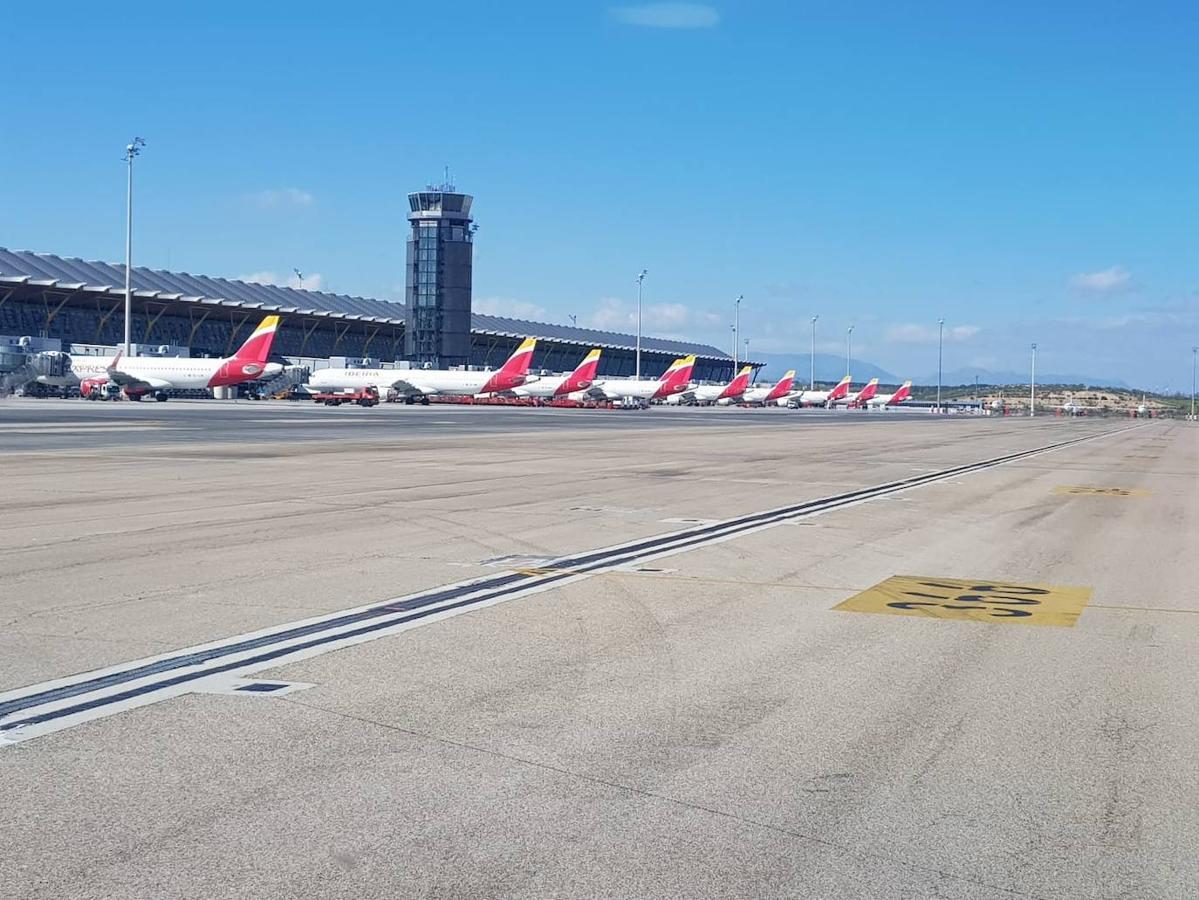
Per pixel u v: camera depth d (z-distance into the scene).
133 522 17.81
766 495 24.80
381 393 122.44
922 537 18.06
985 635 10.41
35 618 10.41
